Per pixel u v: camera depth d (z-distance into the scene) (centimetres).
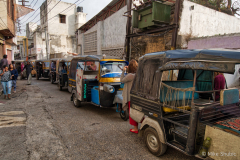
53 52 2698
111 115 546
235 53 196
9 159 285
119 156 302
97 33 1447
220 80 344
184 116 301
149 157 300
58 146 334
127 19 987
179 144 264
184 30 739
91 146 338
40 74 1670
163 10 739
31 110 580
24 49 3919
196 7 771
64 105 665
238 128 218
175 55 261
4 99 737
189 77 377
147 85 314
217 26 888
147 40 884
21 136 374
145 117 321
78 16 2728
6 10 1261
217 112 270
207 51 222
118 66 586
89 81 602
